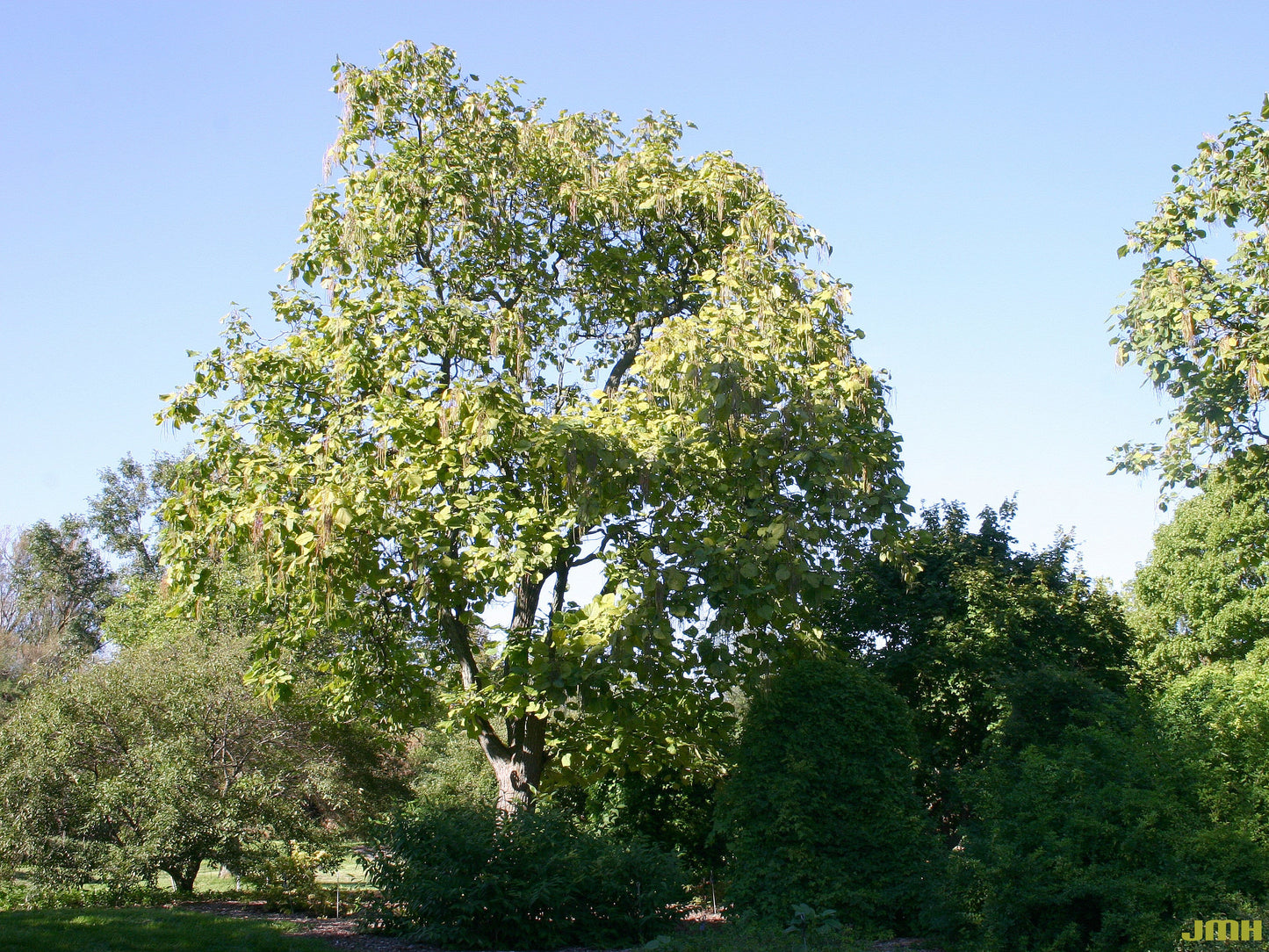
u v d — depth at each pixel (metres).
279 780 14.62
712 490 11.38
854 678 12.82
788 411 10.53
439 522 11.43
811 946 9.30
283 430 13.25
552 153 14.65
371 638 13.88
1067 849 9.34
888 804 11.98
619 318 15.90
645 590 10.18
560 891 10.70
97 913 10.72
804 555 10.27
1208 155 12.61
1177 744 10.23
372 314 13.09
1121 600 20.97
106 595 42.78
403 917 10.97
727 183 14.12
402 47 14.14
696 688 12.36
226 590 18.00
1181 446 13.40
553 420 11.69
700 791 16.09
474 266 14.93
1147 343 12.29
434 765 24.66
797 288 13.25
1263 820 9.52
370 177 13.64
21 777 13.13
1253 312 12.11
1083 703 14.98
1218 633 27.59
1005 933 9.27
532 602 14.02
